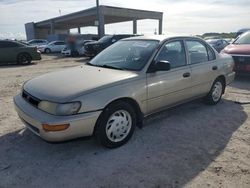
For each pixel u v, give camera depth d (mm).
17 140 3918
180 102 4645
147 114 4070
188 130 4293
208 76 5113
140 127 4059
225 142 3873
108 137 3547
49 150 3613
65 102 3131
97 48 16781
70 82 3564
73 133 3172
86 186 2846
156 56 4109
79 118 3158
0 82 8477
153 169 3154
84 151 3580
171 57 4391
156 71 3982
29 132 4191
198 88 4941
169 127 4410
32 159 3391
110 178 2980
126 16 33156
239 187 2830
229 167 3205
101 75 3779
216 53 5449
